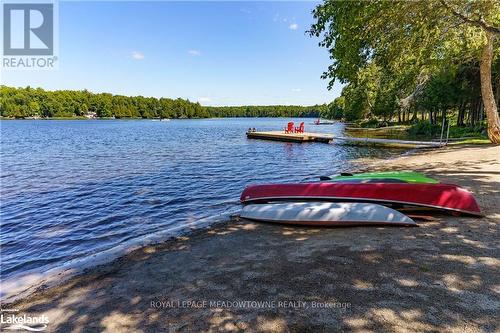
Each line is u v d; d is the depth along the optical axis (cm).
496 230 476
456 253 400
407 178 705
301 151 2206
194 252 476
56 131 4944
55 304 351
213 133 4594
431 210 583
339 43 900
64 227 704
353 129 5138
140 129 5762
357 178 738
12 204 888
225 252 467
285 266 396
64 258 544
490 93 1585
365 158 1781
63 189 1065
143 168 1502
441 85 2767
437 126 3180
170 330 279
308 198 669
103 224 721
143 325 290
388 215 533
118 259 469
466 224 509
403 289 319
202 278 381
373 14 846
